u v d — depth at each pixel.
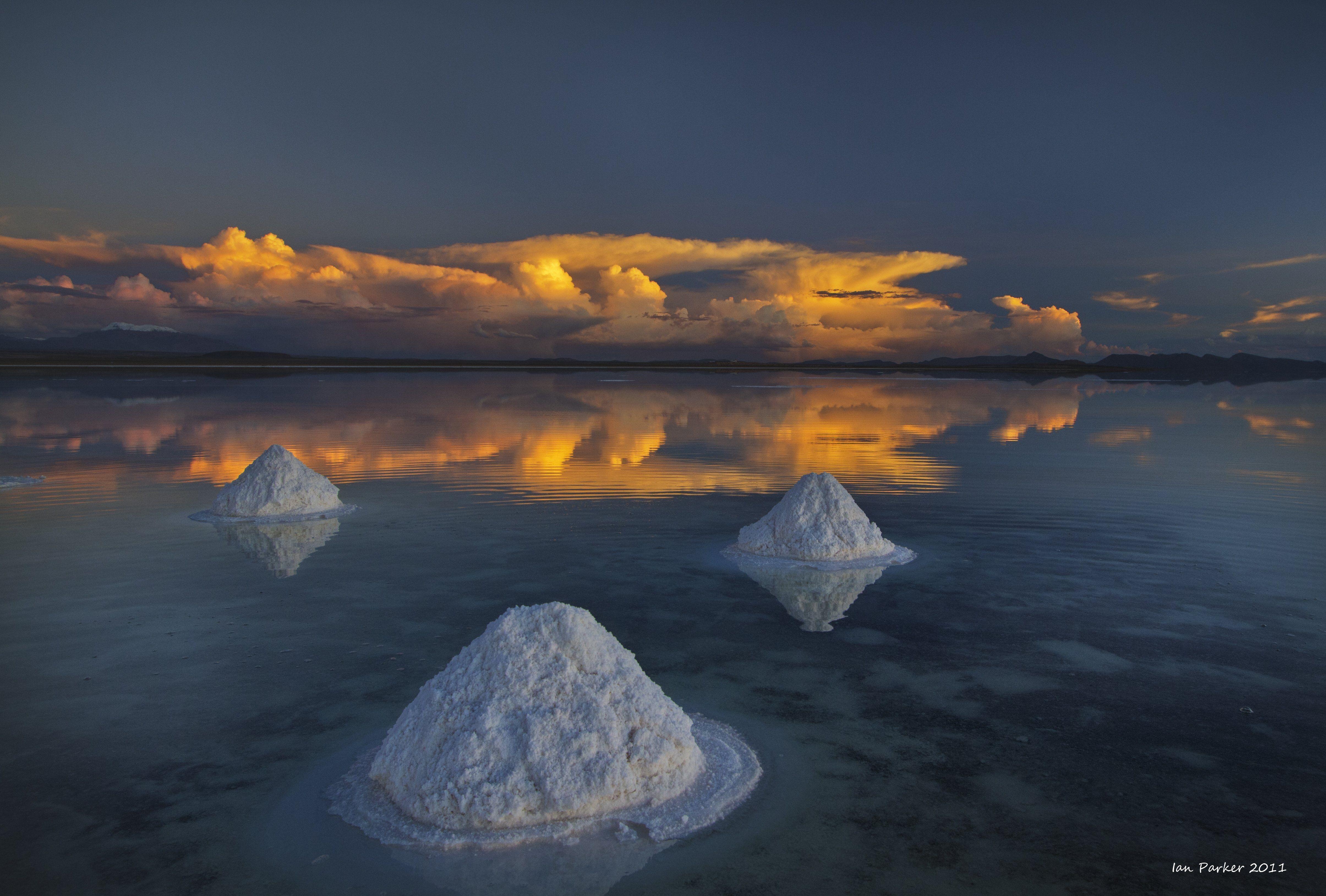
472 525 9.30
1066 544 8.45
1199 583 7.03
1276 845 3.29
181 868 3.13
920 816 3.48
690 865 3.13
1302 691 4.80
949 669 5.13
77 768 3.89
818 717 4.46
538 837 3.34
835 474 13.20
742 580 7.14
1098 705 4.61
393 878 3.07
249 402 32.03
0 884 3.03
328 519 9.63
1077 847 3.26
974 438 19.20
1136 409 30.23
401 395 38.94
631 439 18.86
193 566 7.47
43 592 6.64
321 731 4.27
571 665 3.84
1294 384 63.38
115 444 16.95
